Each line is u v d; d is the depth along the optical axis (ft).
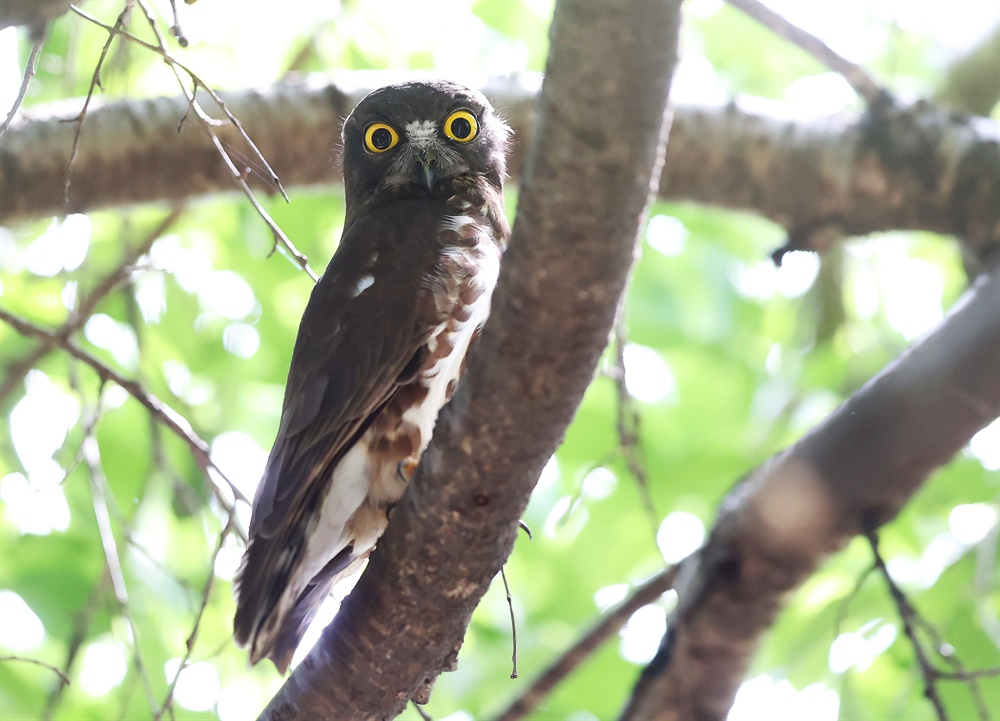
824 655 34.35
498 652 42.93
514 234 17.38
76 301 31.45
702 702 33.04
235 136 34.40
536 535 44.21
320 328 25.91
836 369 41.81
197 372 42.16
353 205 32.30
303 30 39.78
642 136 15.90
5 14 22.26
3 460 37.88
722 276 47.65
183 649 37.17
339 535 25.18
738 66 45.65
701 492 44.19
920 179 35.22
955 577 34.58
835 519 29.76
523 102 36.04
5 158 32.24
